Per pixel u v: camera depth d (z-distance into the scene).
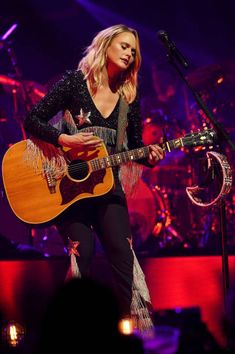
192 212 17.27
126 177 9.21
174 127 17.75
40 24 22.06
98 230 8.92
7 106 17.19
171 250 13.08
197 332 5.06
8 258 12.14
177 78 19.05
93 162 8.85
